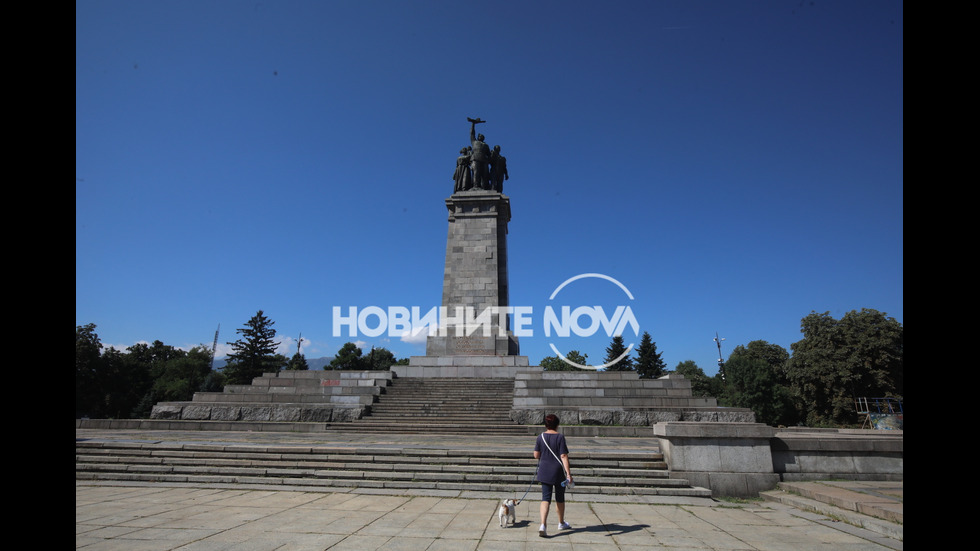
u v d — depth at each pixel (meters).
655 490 12.47
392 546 7.89
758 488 12.62
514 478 13.14
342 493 12.30
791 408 60.59
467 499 11.66
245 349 74.12
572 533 8.80
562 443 9.05
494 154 39.91
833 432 20.83
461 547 7.88
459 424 24.19
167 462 14.65
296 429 23.86
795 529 9.21
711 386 79.69
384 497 11.86
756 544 8.20
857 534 8.80
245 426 24.30
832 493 11.05
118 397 63.22
